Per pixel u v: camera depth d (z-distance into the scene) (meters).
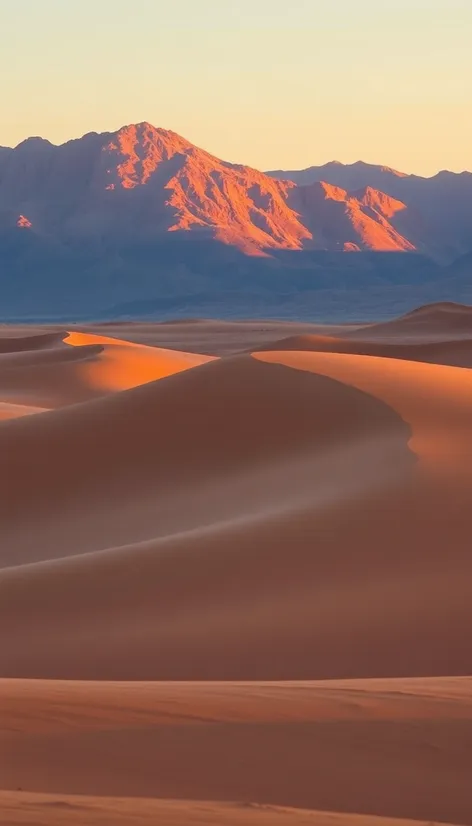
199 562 47.09
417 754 21.80
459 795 20.22
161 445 74.06
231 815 16.84
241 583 44.97
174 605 43.41
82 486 71.62
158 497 68.94
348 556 46.97
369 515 50.84
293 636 40.69
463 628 41.16
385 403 73.31
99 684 26.72
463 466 57.78
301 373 79.81
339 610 42.41
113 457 73.81
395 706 24.48
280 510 54.12
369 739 22.44
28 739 21.53
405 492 53.34
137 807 17.02
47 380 179.88
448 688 26.41
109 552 49.59
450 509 51.22
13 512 69.94
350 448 67.69
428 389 76.50
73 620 42.53
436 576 44.97
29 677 38.19
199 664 39.09
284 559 46.88
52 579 46.44
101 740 21.72
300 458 69.06
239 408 76.06
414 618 41.72
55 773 20.14
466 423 69.19
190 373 82.19
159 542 50.25
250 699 24.80
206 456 72.25
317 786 20.28
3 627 42.00
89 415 78.81
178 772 20.52
